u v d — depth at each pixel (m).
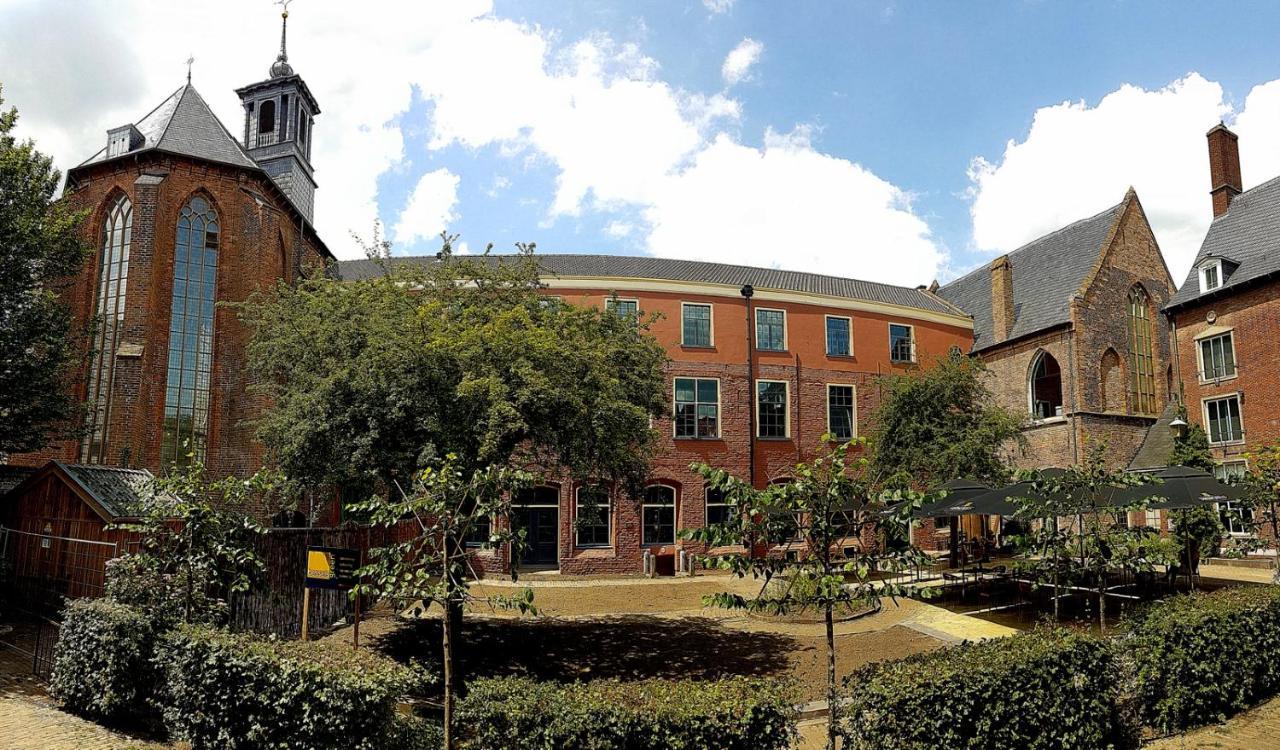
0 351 17.78
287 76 39.78
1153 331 33.97
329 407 12.88
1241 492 15.90
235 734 7.46
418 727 7.88
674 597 21.75
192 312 26.23
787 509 6.78
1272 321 27.19
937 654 7.57
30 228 18.53
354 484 13.73
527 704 6.14
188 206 26.77
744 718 6.04
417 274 17.19
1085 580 19.03
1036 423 32.62
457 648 14.57
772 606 6.85
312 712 6.95
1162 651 8.90
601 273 31.56
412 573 7.73
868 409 32.12
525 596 7.32
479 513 7.70
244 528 10.52
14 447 19.20
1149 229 34.88
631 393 16.22
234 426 26.11
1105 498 13.79
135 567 9.71
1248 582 20.91
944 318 35.22
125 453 23.83
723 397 30.00
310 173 41.69
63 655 9.59
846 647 14.73
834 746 6.99
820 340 31.98
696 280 31.06
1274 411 26.94
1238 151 32.88
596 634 16.20
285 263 29.89
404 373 12.52
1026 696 7.29
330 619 16.38
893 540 7.04
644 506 28.14
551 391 12.48
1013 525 29.91
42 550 15.10
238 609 12.84
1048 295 34.44
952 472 23.14
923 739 6.64
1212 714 9.20
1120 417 31.59
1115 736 8.24
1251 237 29.55
